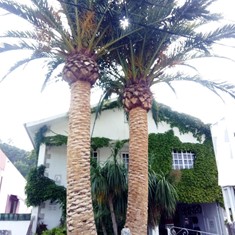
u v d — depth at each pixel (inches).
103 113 586.2
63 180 518.6
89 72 258.7
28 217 496.7
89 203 215.3
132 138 280.1
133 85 300.5
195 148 576.7
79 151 227.9
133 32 288.8
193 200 525.0
